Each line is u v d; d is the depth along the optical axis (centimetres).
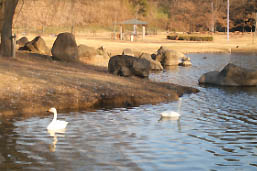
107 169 994
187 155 1114
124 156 1096
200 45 7519
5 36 2853
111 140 1252
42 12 11006
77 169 993
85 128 1409
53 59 3316
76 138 1273
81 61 3603
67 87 2059
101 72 2911
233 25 13150
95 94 2003
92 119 1564
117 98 1997
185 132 1378
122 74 2969
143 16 13775
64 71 2559
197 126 1479
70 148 1165
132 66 3009
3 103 1733
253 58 5397
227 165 1032
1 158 1069
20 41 4403
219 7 13962
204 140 1276
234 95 2342
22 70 2350
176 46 7069
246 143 1249
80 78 2331
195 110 1825
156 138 1287
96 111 1739
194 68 4212
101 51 4153
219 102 2073
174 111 1664
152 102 2008
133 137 1295
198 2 14588
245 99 2188
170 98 2138
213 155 1116
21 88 1948
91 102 1895
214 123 1538
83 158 1078
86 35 9325
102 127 1427
